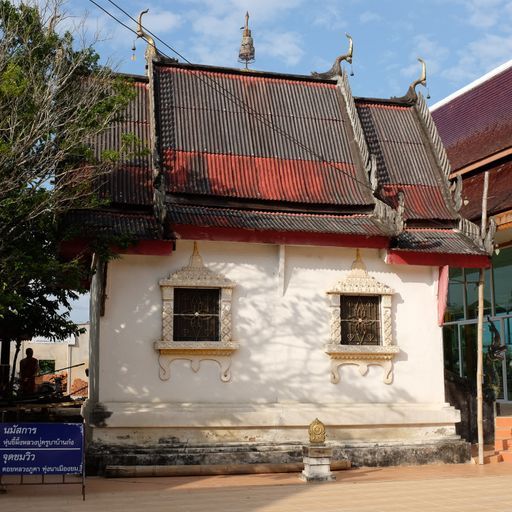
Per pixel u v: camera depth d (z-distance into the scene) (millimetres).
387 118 19812
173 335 15758
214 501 12000
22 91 13438
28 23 14555
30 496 12500
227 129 17781
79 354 38500
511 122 22594
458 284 27297
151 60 18203
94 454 14820
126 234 14727
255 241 15812
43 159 13734
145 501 12000
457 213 17938
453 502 11953
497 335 21203
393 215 16281
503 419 19500
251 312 16219
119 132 17047
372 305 17156
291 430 15953
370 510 11258
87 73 15156
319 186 17312
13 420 18875
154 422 15133
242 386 15930
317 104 18969
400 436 16656
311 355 16422
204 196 16422
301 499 12180
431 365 17203
